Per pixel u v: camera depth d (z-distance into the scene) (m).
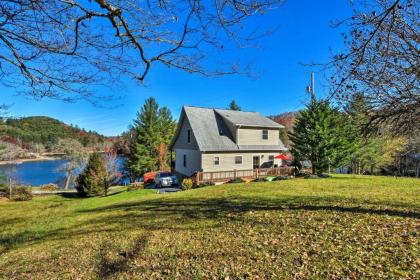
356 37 4.35
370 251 4.88
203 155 23.06
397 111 5.43
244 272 4.58
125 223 9.07
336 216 7.34
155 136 37.19
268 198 11.02
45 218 12.84
